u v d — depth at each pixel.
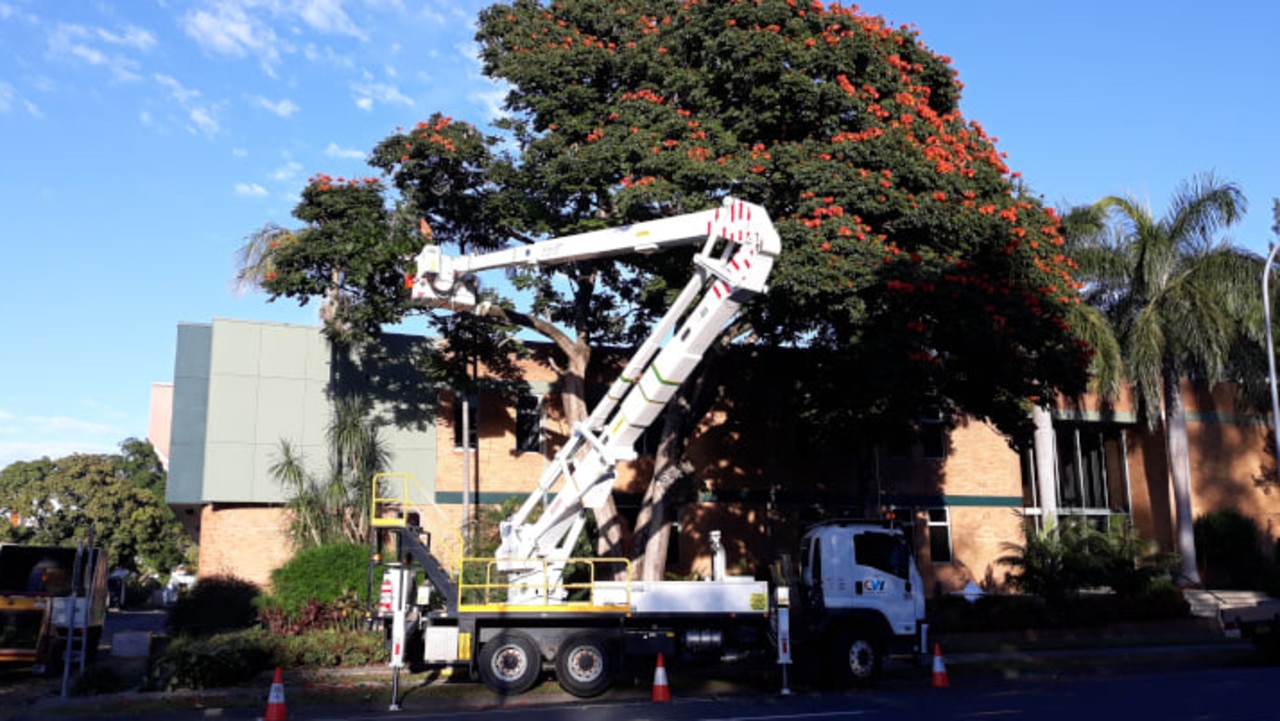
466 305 16.70
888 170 19.38
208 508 24.72
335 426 24.55
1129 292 29.66
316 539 23.30
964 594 26.83
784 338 23.42
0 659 17.91
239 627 22.06
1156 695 15.26
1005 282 19.36
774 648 16.89
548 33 22.83
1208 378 29.61
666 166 19.22
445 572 16.50
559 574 17.03
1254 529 34.31
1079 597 26.61
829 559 17.42
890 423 21.95
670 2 23.20
